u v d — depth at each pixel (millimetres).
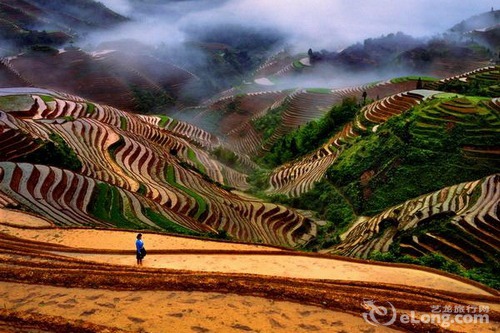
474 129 55094
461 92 81938
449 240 35719
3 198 34188
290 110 123812
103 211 38062
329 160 69625
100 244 26688
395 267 24375
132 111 139500
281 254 25422
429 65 165000
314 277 21750
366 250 39312
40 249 23312
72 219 34094
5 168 40000
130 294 14367
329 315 13531
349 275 22422
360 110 85500
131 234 28953
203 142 104500
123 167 56500
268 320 13039
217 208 51000
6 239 24516
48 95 86375
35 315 11945
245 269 22375
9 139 47719
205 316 13039
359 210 52719
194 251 24844
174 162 66750
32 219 30734
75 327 11453
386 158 57125
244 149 116062
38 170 41344
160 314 13008
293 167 78750
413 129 57750
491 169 49625
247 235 47312
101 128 66688
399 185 51844
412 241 37094
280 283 17078
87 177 44125
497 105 58594
